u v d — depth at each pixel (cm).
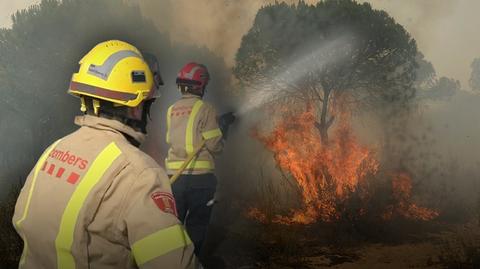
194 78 472
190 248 149
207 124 465
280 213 714
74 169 151
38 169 161
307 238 599
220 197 777
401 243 577
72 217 144
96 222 144
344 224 613
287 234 591
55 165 157
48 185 154
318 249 562
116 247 146
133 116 166
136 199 144
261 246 563
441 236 599
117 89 161
